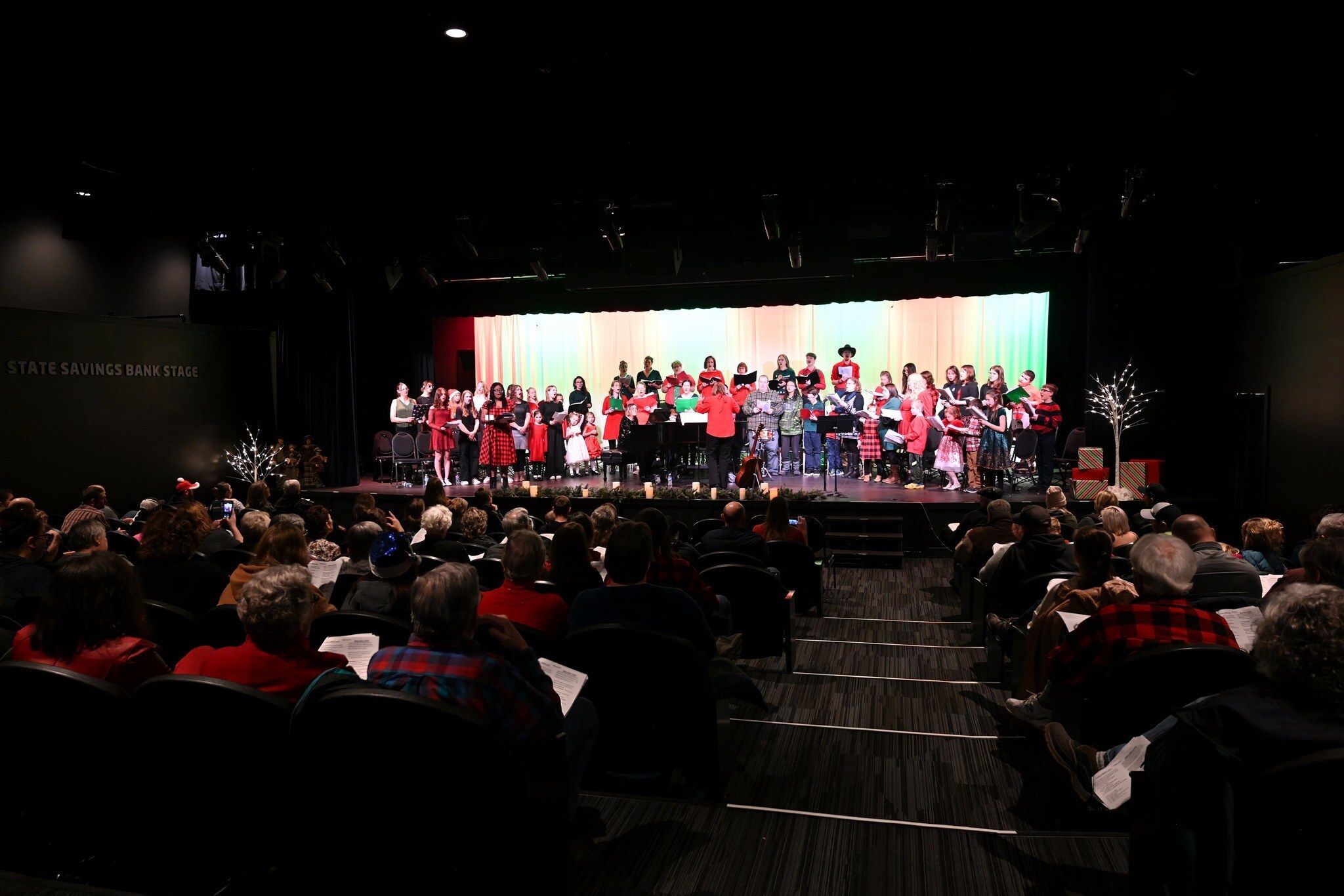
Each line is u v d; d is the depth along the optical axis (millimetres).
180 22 5988
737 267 11062
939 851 2781
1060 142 7762
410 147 8289
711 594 3871
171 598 3682
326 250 10156
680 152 8367
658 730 2947
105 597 2377
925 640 5984
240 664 2213
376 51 6469
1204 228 9102
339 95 7215
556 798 2262
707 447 11219
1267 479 8414
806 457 13094
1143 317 9742
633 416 12852
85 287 11688
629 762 3031
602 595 3066
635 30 6250
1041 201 8531
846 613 6930
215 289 13266
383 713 1882
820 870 2672
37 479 9891
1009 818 3150
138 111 7305
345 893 2104
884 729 4129
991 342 13938
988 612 4895
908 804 3268
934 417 11227
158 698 2084
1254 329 8680
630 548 3076
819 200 9078
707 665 3170
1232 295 9164
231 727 2094
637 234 10117
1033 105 7426
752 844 2820
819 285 12047
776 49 6543
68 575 2365
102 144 7977
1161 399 9758
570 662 2891
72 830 2355
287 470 12336
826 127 7895
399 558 3416
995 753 3764
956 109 7555
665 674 2828
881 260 11758
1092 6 5918
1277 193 7891
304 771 2010
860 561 9148
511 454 12391
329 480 12820
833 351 14742
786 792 3375
